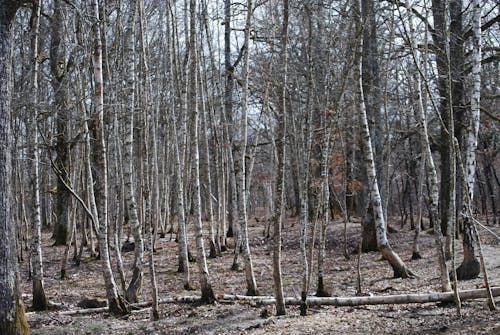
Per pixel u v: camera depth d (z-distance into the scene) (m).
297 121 20.70
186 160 19.70
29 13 16.75
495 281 10.37
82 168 19.05
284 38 8.72
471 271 11.20
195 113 11.34
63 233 23.88
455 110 16.56
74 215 17.95
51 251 21.86
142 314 9.98
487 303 8.45
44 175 26.02
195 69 11.42
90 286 14.12
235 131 23.75
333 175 18.06
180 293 12.52
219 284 13.72
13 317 6.10
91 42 13.34
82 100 11.95
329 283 12.86
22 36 14.12
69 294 12.81
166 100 22.59
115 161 14.61
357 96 12.77
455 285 7.88
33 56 11.47
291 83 17.67
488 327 6.85
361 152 18.23
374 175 12.98
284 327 7.93
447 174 20.08
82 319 9.65
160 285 13.91
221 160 20.94
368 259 17.03
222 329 8.27
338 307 9.58
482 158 27.86
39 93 13.07
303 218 10.69
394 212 42.69
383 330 7.43
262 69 16.00
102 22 11.91
